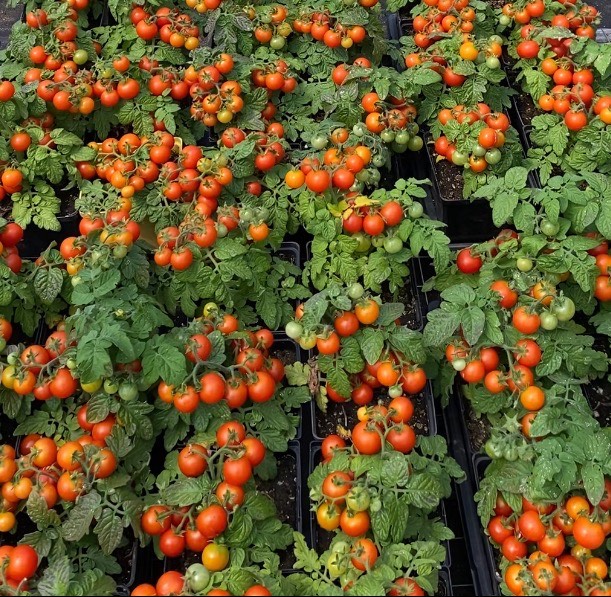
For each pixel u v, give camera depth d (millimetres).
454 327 612
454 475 605
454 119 785
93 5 976
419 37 875
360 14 841
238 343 632
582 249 646
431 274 781
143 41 867
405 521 541
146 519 554
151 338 612
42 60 826
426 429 655
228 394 602
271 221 749
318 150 776
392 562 530
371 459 568
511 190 688
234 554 546
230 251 668
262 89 816
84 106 800
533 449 567
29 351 608
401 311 640
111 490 559
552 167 821
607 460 555
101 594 517
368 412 589
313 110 857
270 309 706
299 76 898
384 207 674
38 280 679
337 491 541
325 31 866
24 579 514
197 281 674
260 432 622
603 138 757
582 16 840
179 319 752
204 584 511
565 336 636
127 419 593
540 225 668
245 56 861
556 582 516
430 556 539
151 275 729
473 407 661
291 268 745
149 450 615
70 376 605
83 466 555
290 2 919
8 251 692
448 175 831
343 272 701
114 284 616
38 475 567
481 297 635
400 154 899
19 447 640
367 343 621
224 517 540
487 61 810
